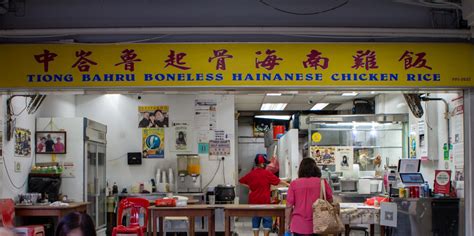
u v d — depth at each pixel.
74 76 5.69
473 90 5.93
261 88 5.76
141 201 6.86
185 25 5.88
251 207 6.62
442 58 5.80
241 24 5.90
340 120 9.70
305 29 5.71
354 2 5.95
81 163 8.70
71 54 5.71
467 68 5.82
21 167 8.05
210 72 5.71
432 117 7.82
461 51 5.82
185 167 10.52
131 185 10.73
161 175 10.65
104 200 10.06
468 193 6.05
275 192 10.64
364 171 9.99
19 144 7.98
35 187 8.19
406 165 7.17
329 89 5.80
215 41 5.82
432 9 5.97
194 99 10.99
